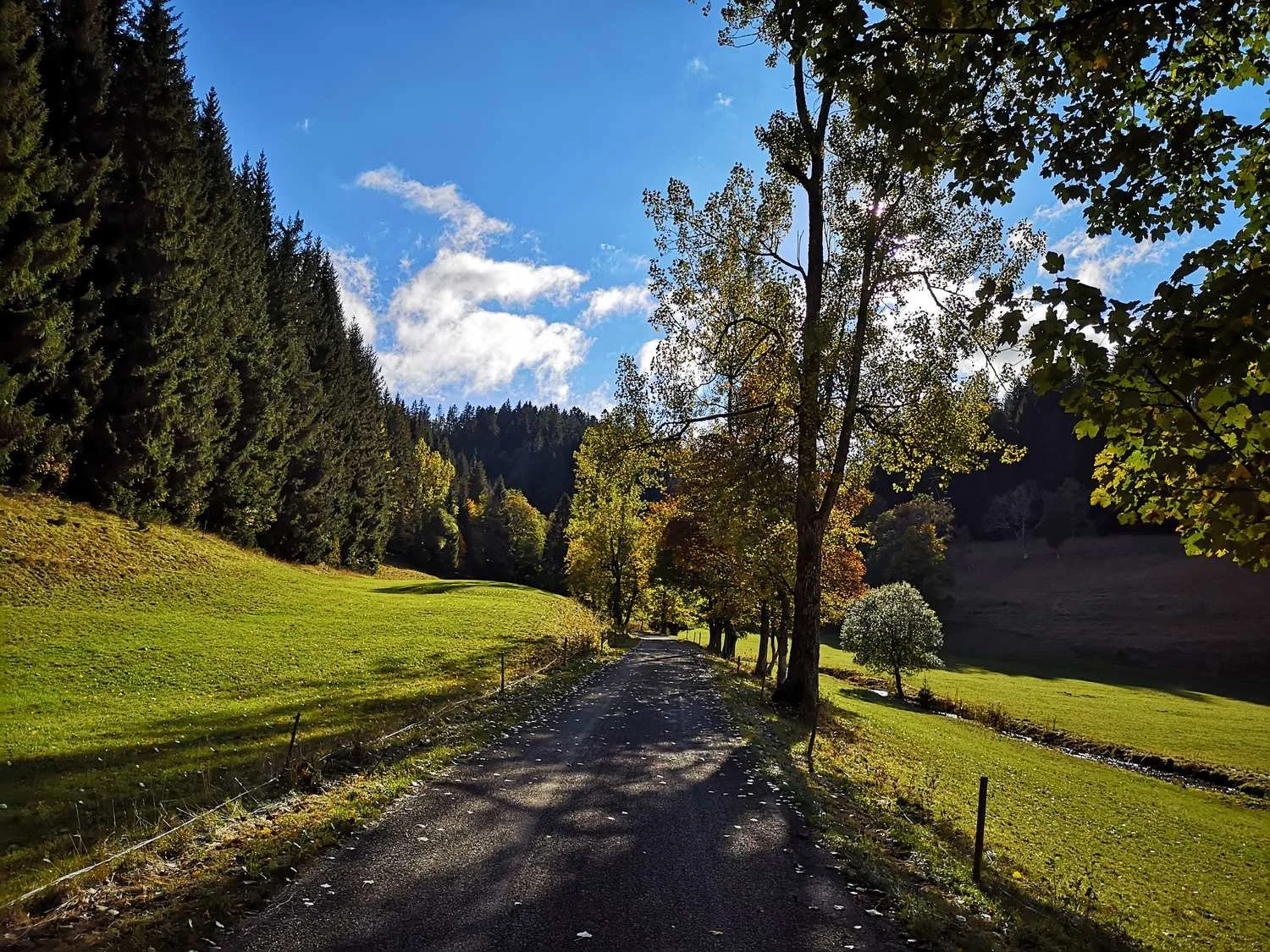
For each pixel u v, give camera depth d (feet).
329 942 18.39
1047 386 12.98
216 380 161.79
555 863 24.73
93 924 18.66
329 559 231.30
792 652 68.69
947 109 14.23
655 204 72.23
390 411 356.18
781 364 70.23
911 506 311.47
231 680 66.80
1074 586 294.25
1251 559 13.53
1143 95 16.42
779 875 24.79
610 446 72.90
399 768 36.19
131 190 137.39
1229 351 11.43
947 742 86.07
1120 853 47.37
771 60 65.62
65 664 65.57
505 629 120.67
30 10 112.88
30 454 110.42
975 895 25.35
